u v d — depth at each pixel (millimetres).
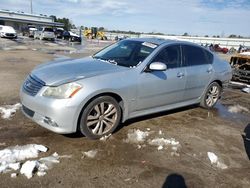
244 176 3576
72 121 3863
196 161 3848
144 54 4906
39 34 38781
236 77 10172
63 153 3756
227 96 8133
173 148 4164
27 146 3859
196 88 5805
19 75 8953
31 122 4738
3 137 4109
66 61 4941
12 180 3076
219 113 6230
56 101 3766
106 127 4328
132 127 4852
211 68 6051
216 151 4223
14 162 3430
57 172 3303
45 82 3953
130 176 3350
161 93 4973
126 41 5641
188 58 5586
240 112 6477
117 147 4051
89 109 4023
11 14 66875
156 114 5672
